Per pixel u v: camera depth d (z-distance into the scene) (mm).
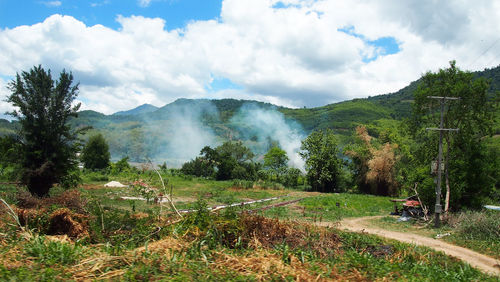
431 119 23781
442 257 10789
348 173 55500
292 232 9430
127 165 57438
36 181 22531
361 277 5863
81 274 4902
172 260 5746
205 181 52375
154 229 9086
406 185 27984
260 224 9273
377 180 44594
